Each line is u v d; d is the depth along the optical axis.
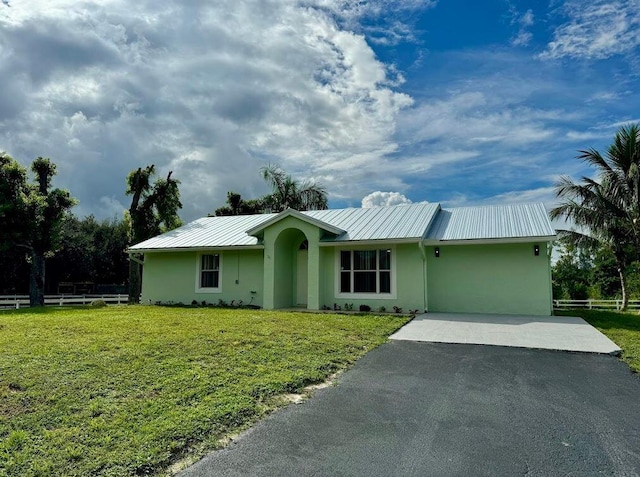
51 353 7.40
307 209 34.62
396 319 12.86
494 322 12.66
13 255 28.94
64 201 23.56
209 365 6.96
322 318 12.80
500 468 3.82
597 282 31.09
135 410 5.00
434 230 16.53
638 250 18.23
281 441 4.39
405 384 6.45
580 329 11.36
